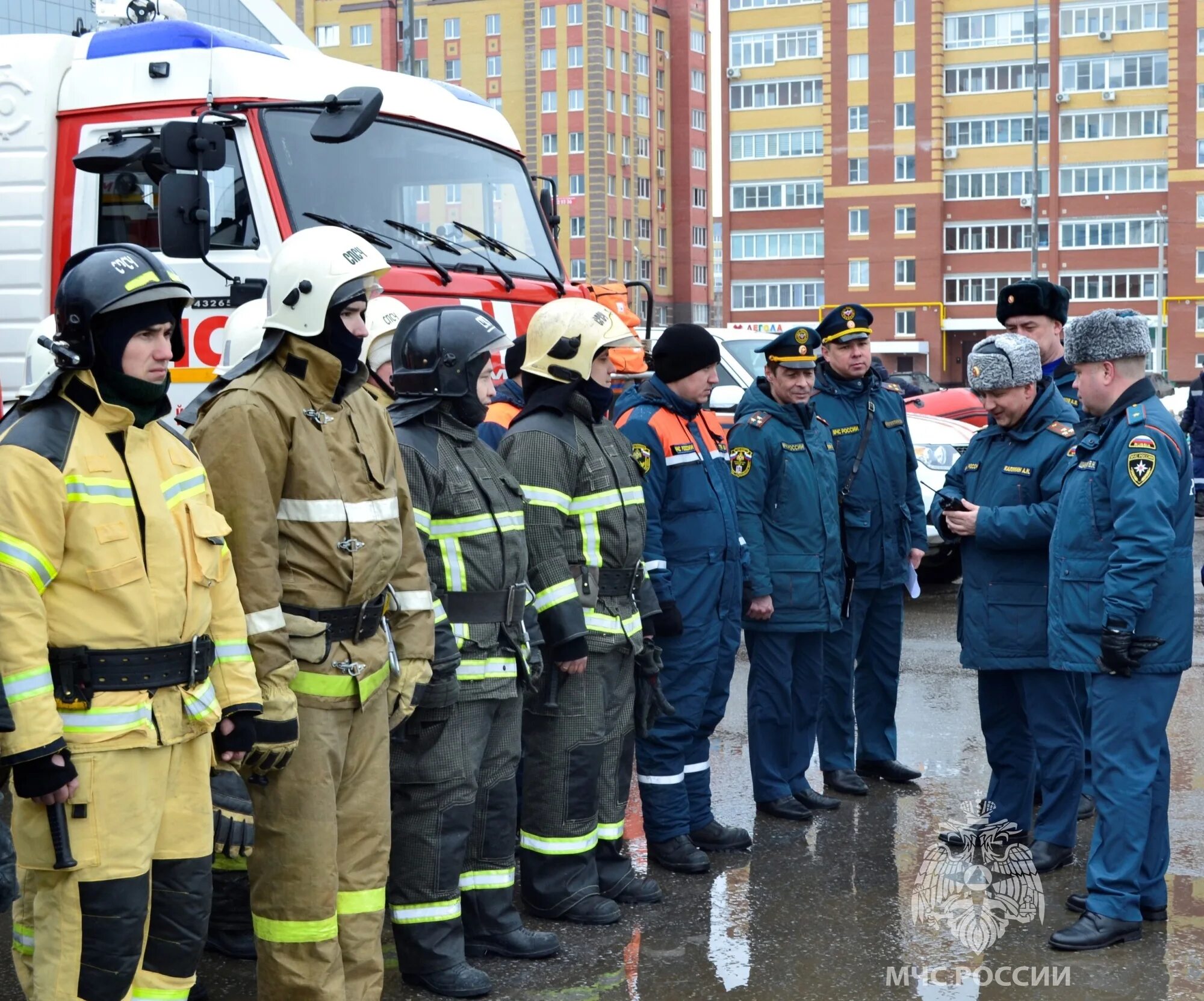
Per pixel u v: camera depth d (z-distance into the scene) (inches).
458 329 179.2
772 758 248.1
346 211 290.2
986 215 2810.0
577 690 197.9
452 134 325.1
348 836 161.0
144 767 132.0
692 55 3501.5
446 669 171.5
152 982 137.4
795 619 243.8
